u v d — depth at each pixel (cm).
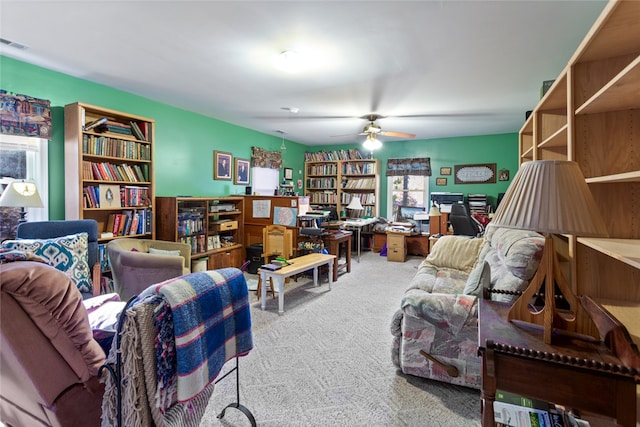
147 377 103
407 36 229
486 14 200
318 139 671
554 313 122
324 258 386
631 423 96
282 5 192
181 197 391
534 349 107
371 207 687
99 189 319
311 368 213
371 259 590
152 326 105
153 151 367
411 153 664
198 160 461
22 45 248
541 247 171
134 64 284
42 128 282
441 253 349
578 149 162
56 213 305
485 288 169
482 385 111
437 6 192
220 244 469
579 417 130
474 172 612
